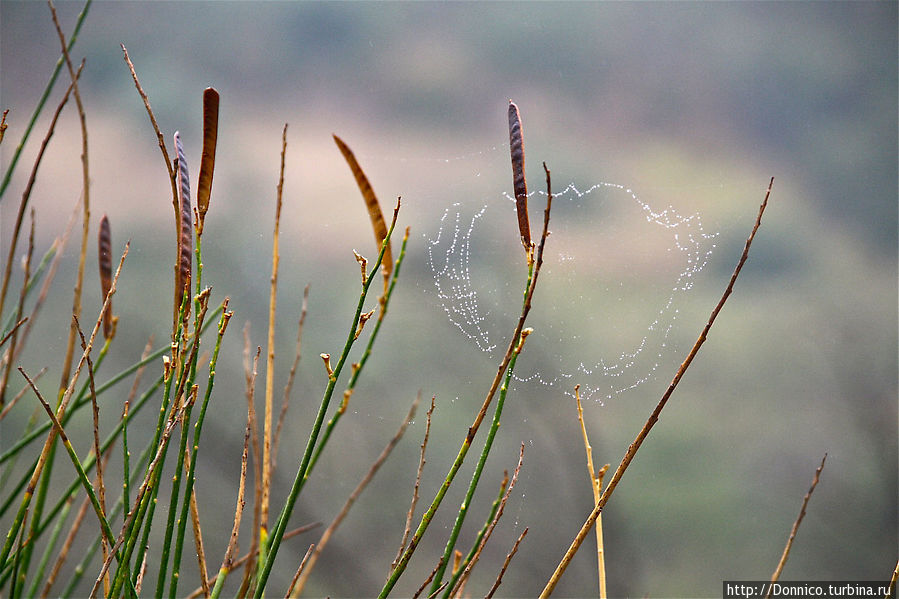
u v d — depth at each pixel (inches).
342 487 220.5
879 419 255.0
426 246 202.5
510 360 80.8
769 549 234.7
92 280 216.2
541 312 172.2
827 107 308.8
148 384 211.2
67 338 202.5
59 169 217.9
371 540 218.2
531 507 223.9
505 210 179.3
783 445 251.8
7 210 201.2
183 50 275.6
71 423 198.8
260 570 82.6
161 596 81.3
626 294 180.5
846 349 263.9
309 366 228.4
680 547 232.7
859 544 241.4
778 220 288.7
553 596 220.4
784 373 265.1
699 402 258.4
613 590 221.5
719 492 240.5
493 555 218.7
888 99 307.1
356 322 80.7
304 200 239.5
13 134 189.3
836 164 300.4
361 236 230.7
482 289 169.2
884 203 293.1
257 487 83.1
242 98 276.1
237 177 245.4
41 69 227.6
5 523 156.0
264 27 287.3
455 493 223.0
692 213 235.3
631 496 238.2
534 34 299.6
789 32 318.7
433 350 217.2
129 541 81.1
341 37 292.5
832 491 246.8
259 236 235.8
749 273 286.2
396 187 218.4
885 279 280.1
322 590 210.4
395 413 223.8
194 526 82.9
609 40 307.1
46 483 85.4
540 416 219.0
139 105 254.8
